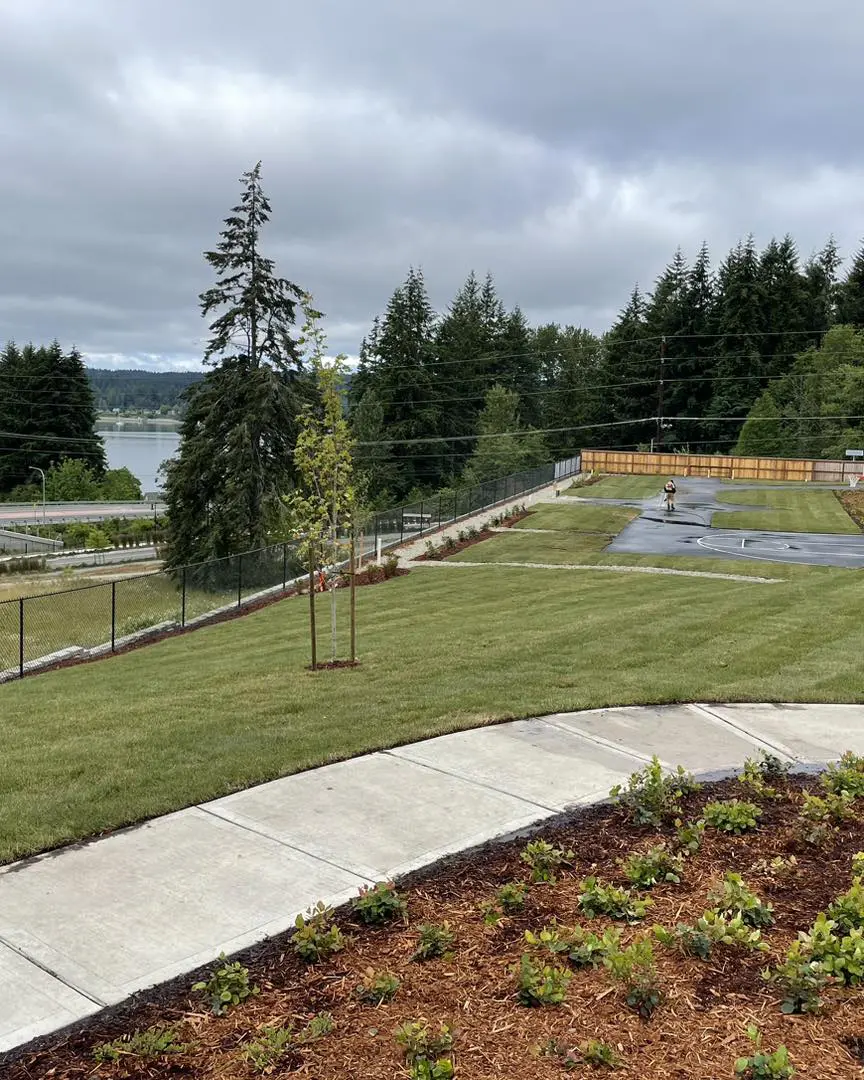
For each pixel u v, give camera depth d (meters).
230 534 37.06
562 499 47.16
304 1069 3.07
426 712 8.12
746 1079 2.93
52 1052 3.28
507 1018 3.34
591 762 6.75
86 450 96.44
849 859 4.77
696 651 11.24
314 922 4.07
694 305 87.56
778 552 30.44
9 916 4.35
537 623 14.57
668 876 4.52
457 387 89.00
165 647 16.67
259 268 38.16
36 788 6.23
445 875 4.73
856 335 73.88
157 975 3.81
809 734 7.60
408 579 24.94
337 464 11.15
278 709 8.45
